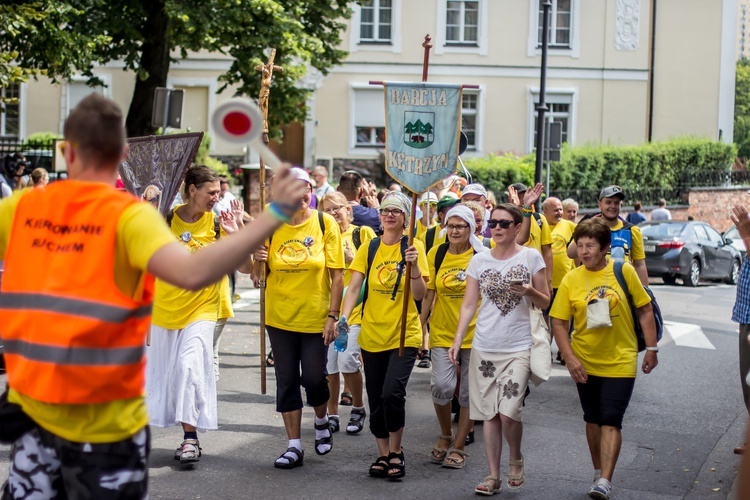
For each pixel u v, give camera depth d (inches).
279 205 124.4
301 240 286.8
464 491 273.9
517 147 1443.2
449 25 1427.2
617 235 386.3
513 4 1432.1
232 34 862.5
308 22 987.3
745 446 76.5
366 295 285.9
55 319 134.7
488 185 1154.7
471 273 273.1
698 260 947.3
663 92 1477.6
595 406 270.1
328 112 1400.1
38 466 141.7
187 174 293.6
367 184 579.2
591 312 259.4
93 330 134.1
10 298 139.7
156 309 287.9
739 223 314.0
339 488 272.5
